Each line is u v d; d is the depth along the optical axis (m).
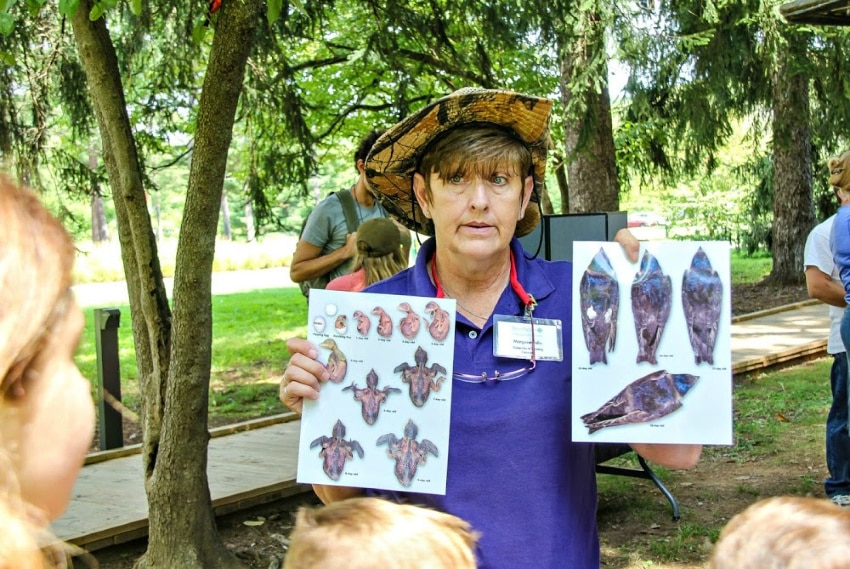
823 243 4.69
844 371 4.86
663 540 4.89
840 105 12.55
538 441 1.86
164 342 4.20
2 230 0.81
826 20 5.35
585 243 1.88
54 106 8.05
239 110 8.98
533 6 8.16
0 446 0.79
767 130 16.61
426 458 1.82
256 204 9.70
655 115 12.00
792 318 13.10
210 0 3.58
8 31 2.99
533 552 1.80
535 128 1.93
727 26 10.54
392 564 1.15
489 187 1.90
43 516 0.83
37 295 0.82
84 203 8.52
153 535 4.17
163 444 4.11
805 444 6.68
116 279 28.38
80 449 0.88
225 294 24.45
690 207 25.02
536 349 1.90
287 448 6.61
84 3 3.93
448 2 8.41
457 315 1.92
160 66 8.65
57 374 0.85
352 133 12.71
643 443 1.88
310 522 1.23
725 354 1.84
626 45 8.91
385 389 1.84
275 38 8.29
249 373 11.51
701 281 1.85
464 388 1.89
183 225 3.86
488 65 9.08
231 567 4.23
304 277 5.01
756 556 1.08
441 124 1.93
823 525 1.07
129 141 4.14
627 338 1.85
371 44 8.91
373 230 3.74
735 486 5.82
